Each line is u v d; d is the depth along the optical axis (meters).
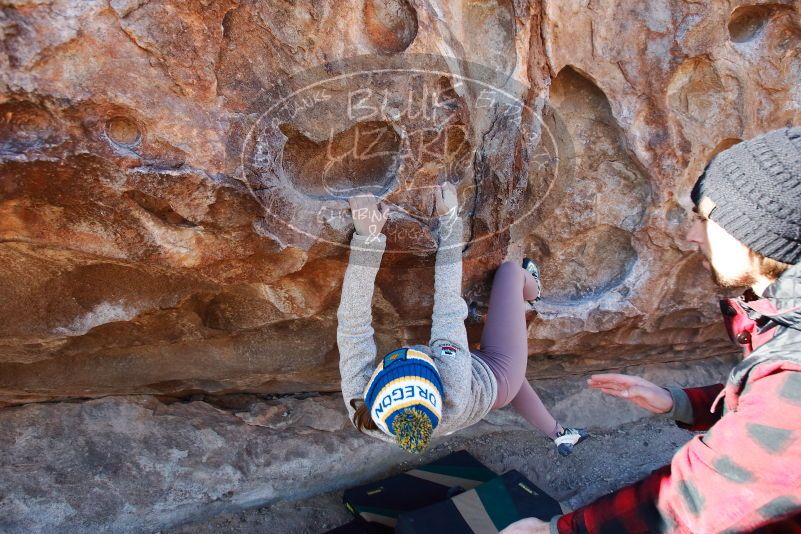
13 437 1.83
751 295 1.12
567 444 1.94
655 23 1.83
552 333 2.10
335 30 1.35
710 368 2.80
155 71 1.16
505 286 1.73
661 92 1.89
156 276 1.48
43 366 1.69
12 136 1.09
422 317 1.82
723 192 0.94
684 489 0.91
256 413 2.16
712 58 1.90
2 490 1.79
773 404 0.83
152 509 1.94
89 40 1.09
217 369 1.86
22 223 1.18
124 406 1.97
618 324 2.17
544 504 1.99
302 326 1.83
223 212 1.29
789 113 2.02
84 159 1.13
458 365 1.48
